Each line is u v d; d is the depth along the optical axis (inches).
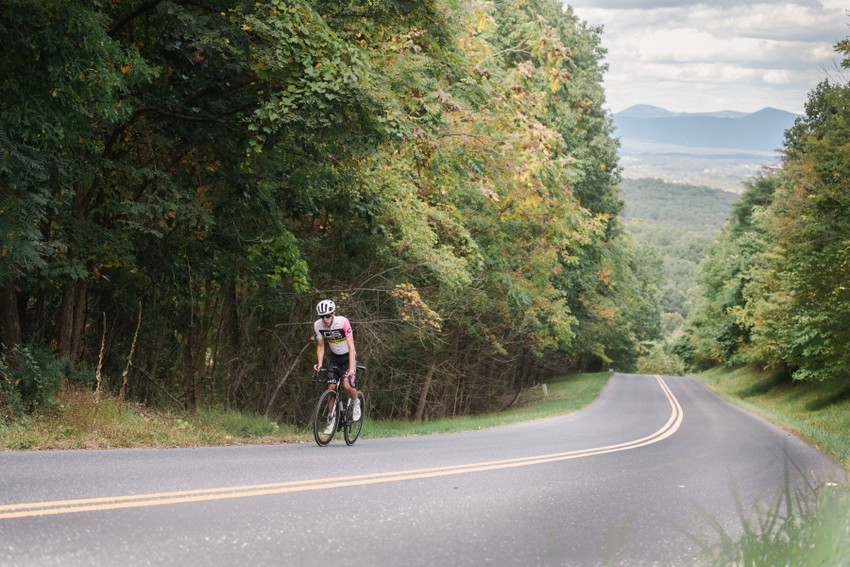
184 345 901.8
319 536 182.2
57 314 674.2
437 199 845.2
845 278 967.0
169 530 175.5
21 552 147.1
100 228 508.4
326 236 791.7
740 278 2129.7
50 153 383.9
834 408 1277.1
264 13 442.6
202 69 510.9
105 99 374.3
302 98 445.1
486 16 722.2
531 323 1211.9
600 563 173.8
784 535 177.0
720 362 3351.4
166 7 451.2
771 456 517.3
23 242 368.2
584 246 1406.3
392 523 205.0
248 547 165.9
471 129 706.8
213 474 266.7
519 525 215.9
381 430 646.5
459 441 532.7
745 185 2292.1
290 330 895.1
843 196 964.0
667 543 201.8
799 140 1521.9
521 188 842.2
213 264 697.6
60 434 353.1
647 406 1298.0
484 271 1030.4
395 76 514.9
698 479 358.3
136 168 530.9
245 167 550.9
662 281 3791.8
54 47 339.0
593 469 379.2
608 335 2349.9
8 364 424.5
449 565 164.1
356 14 502.0
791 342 1221.1
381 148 573.9
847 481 220.8
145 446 369.7
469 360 1376.7
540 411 1123.9
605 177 1460.4
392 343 912.9
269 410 805.9
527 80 719.7
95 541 160.1
